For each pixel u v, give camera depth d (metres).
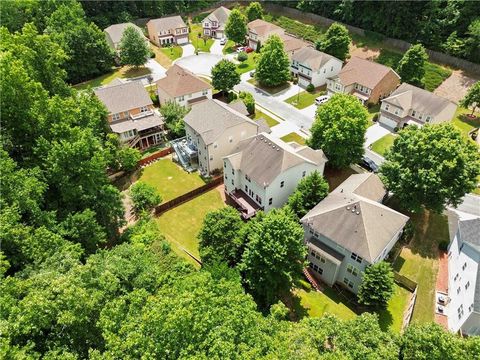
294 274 32.56
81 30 78.56
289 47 84.25
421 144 40.31
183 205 47.31
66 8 82.88
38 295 19.53
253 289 32.66
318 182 40.72
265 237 31.14
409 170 40.75
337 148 48.09
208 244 36.22
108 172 52.50
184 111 61.59
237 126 49.81
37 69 44.62
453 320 32.75
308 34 96.56
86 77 82.81
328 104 50.12
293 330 21.02
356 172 52.03
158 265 32.28
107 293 22.55
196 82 67.12
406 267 38.81
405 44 80.12
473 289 30.41
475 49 69.75
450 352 20.05
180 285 24.19
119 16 105.50
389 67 73.06
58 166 34.44
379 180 43.06
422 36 77.69
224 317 20.67
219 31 102.56
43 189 32.47
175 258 34.84
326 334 20.72
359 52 85.12
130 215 46.47
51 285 20.36
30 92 36.72
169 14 116.00
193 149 54.06
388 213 36.75
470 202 47.59
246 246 34.72
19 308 19.17
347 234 34.84
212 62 88.75
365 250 33.25
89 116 47.72
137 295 21.39
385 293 31.59
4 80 34.75
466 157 39.38
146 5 110.75
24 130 37.22
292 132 60.97
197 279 24.19
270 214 33.34
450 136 40.78
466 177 39.84
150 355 17.00
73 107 43.31
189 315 18.12
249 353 18.22
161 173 53.19
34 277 22.27
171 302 19.20
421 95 60.75
